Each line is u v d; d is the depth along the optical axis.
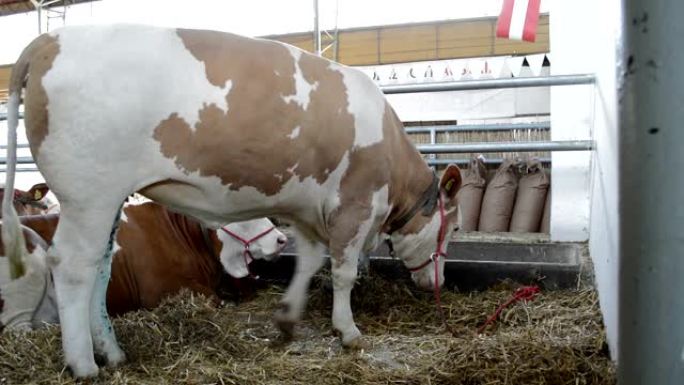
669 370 0.65
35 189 4.73
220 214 2.33
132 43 2.02
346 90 2.39
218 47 2.15
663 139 0.63
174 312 2.83
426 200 2.90
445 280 3.48
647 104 0.64
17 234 2.11
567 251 3.93
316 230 2.59
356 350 2.60
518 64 8.65
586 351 2.41
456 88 3.83
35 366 2.22
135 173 2.05
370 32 13.61
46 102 1.96
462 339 2.67
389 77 10.62
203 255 3.36
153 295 3.11
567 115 4.02
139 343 2.48
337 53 13.21
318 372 2.28
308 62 2.34
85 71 1.95
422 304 3.24
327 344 2.70
